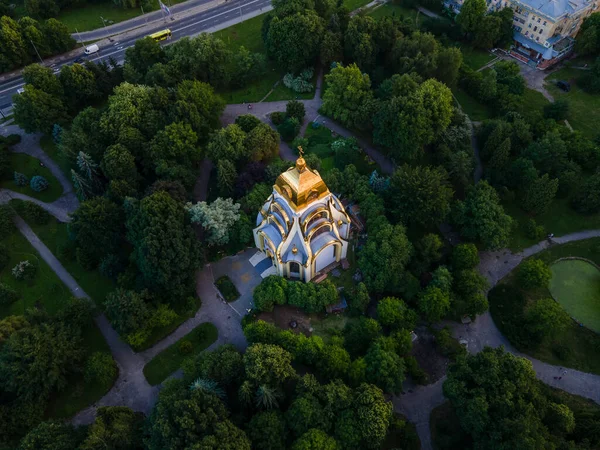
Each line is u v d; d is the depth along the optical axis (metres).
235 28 166.00
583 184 111.81
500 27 150.25
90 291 102.81
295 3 142.25
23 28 148.25
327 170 121.31
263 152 118.06
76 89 132.38
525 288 100.69
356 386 83.00
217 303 99.31
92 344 94.94
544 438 71.12
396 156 119.25
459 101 140.62
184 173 111.38
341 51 143.12
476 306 93.81
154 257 90.44
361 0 176.88
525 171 113.25
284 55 140.88
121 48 159.75
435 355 92.56
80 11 174.12
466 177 112.62
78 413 86.56
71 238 106.12
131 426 77.75
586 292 101.06
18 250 110.12
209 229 101.75
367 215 106.38
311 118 136.38
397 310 90.88
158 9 175.12
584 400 86.69
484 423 72.75
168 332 95.56
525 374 76.88
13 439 80.88
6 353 81.25
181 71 134.12
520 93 136.75
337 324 95.19
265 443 72.19
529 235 109.88
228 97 143.50
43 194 120.69
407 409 86.25
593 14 147.62
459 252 99.81
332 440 72.56
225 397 78.44
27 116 123.31
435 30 159.12
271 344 84.88
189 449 65.75
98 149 114.62
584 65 149.62
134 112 115.69
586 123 133.25
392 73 144.50
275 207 94.44
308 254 94.31
